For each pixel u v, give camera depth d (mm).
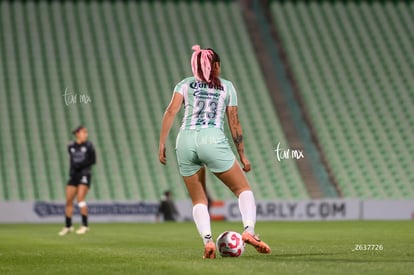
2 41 108000
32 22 111750
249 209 27406
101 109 102750
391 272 21938
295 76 112562
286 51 116000
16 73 104562
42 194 91000
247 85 110375
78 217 79938
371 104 110438
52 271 24000
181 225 70125
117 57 110000
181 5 119938
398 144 106000
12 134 97250
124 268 24312
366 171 101312
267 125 105250
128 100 104688
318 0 125312
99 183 92938
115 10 116625
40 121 99625
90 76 106625
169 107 27562
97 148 97312
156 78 108375
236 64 112812
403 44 119500
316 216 86438
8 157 94188
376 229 58594
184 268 23750
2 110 99688
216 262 25688
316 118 107125
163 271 23109
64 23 112875
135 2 118938
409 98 112188
